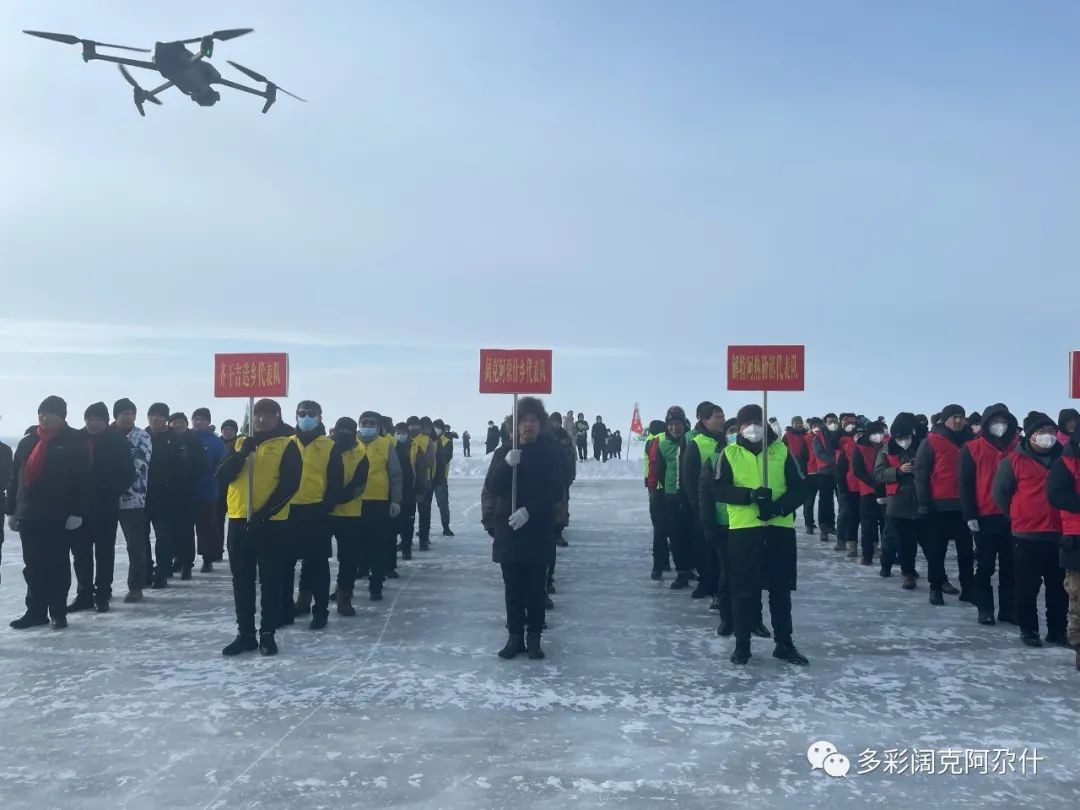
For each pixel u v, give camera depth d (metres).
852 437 13.01
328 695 5.92
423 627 8.05
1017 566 7.39
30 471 7.91
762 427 6.90
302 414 7.83
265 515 6.96
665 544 10.73
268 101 11.30
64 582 8.05
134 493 9.38
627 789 4.37
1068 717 5.49
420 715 5.50
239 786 4.41
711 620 8.36
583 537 15.18
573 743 5.00
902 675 6.45
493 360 8.09
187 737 5.11
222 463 6.99
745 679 6.33
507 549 6.89
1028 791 4.38
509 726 5.29
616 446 44.34
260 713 5.54
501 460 6.98
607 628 8.00
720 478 6.89
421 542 13.52
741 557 6.76
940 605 9.13
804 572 11.38
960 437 9.16
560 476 7.02
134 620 8.42
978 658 6.95
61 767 4.66
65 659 6.90
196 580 10.91
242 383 7.77
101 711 5.58
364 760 4.74
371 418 9.47
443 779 4.49
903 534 10.12
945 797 4.30
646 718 5.45
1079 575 6.57
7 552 13.23
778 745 4.98
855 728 5.27
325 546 7.97
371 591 9.45
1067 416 9.79
